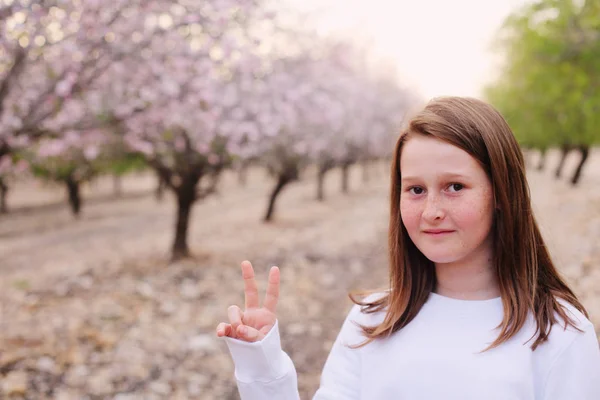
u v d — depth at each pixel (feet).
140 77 21.21
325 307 22.77
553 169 120.06
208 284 26.78
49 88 17.54
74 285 26.55
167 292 25.11
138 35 20.47
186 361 16.94
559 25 23.00
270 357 4.03
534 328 3.78
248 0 20.65
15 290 26.11
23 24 14.99
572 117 59.57
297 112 31.12
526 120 63.93
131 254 39.34
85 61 17.79
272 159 42.88
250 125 27.40
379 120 64.54
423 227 3.83
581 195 53.67
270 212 55.36
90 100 20.13
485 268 4.08
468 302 4.02
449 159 3.72
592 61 24.66
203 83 22.02
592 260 21.93
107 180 154.51
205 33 20.81
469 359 3.76
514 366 3.64
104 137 23.48
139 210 88.53
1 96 16.69
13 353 16.55
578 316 3.85
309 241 40.65
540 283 4.13
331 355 4.58
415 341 4.00
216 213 71.36
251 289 4.24
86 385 14.88
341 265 31.48
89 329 19.34
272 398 4.05
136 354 17.16
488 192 3.79
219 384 15.47
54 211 89.61
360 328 4.44
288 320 20.98
